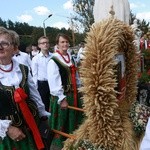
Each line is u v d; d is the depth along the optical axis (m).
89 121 2.56
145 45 5.77
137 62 2.84
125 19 5.61
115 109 2.54
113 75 2.47
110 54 2.44
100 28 2.49
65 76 4.47
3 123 2.70
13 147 2.81
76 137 2.73
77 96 4.46
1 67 2.78
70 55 4.62
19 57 6.42
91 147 2.60
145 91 3.58
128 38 2.72
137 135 2.82
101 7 5.41
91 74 2.47
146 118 2.91
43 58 6.76
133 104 2.98
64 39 4.52
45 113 3.05
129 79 2.84
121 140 2.56
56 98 4.46
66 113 4.43
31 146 2.82
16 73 2.82
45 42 6.82
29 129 2.81
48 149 2.95
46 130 2.90
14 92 2.73
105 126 2.54
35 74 6.70
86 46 2.50
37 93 2.99
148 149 1.70
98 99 2.48
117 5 5.48
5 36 2.74
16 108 2.74
